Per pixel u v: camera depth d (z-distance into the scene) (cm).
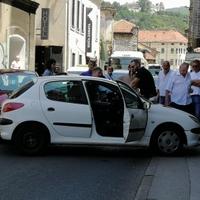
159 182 865
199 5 5109
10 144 1255
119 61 3325
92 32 4569
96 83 1119
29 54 2744
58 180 868
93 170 964
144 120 1107
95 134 1107
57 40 3534
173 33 15400
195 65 1452
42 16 3334
